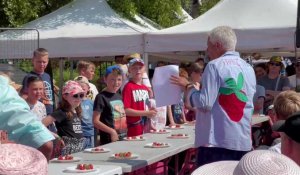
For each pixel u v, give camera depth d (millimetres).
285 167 2008
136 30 10227
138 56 8203
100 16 10781
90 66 7879
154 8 15172
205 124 4637
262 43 9164
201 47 9398
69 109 5793
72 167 4121
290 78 10547
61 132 5766
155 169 6461
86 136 6496
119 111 6523
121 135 6531
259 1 9703
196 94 4602
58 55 10078
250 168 2021
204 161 4672
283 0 9766
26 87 5836
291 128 2430
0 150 2082
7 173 2014
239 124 4605
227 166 2422
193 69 7676
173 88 5469
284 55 14578
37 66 7078
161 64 10359
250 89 4699
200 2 24422
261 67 10109
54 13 11094
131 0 13062
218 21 9625
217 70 4562
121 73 6543
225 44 4648
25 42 10211
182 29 9672
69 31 10258
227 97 4570
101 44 9906
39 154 2143
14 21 13102
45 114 5996
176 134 6512
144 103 6871
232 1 10000
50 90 7156
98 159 4770
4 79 3031
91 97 7590
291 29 8984
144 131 7270
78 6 11203
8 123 2961
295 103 3834
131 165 4391
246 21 9453
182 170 6906
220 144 4598
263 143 8180
